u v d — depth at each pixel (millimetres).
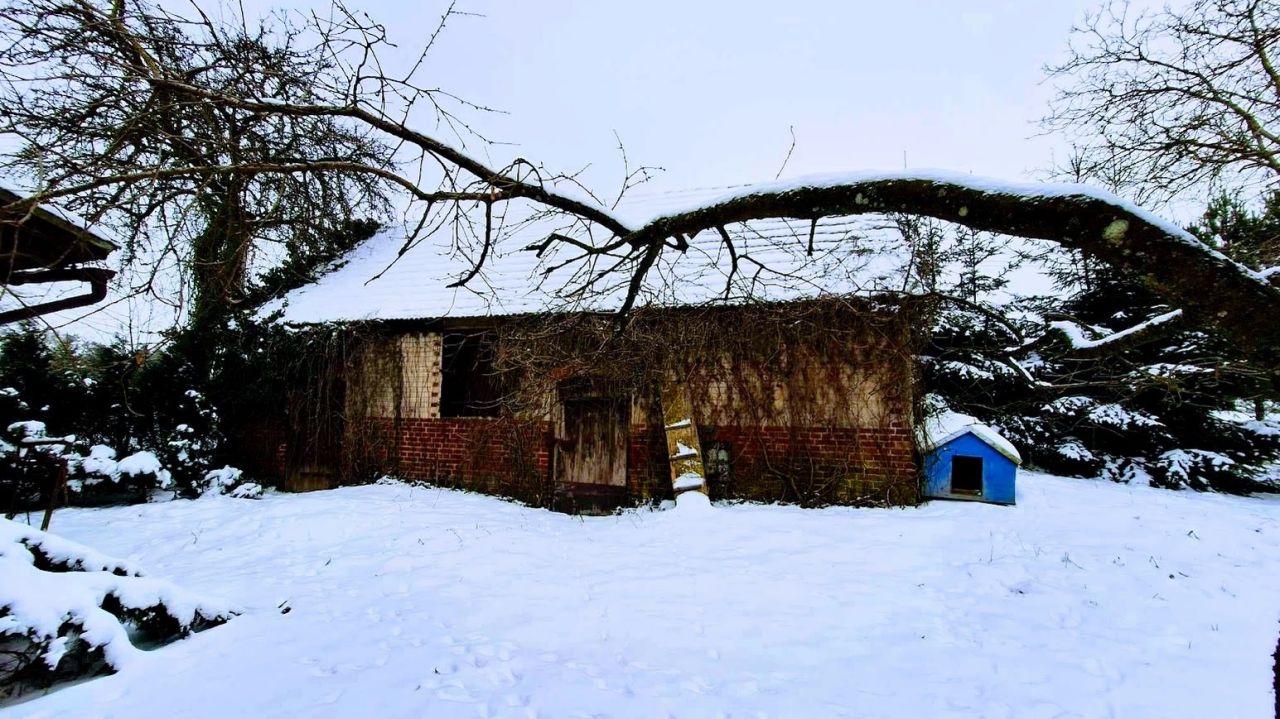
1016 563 6281
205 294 3521
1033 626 4820
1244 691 3756
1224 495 11086
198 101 2598
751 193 2316
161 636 4617
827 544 7098
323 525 8211
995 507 8656
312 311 12117
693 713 3586
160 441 10672
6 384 9719
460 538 7652
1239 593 5398
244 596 5625
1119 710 3578
